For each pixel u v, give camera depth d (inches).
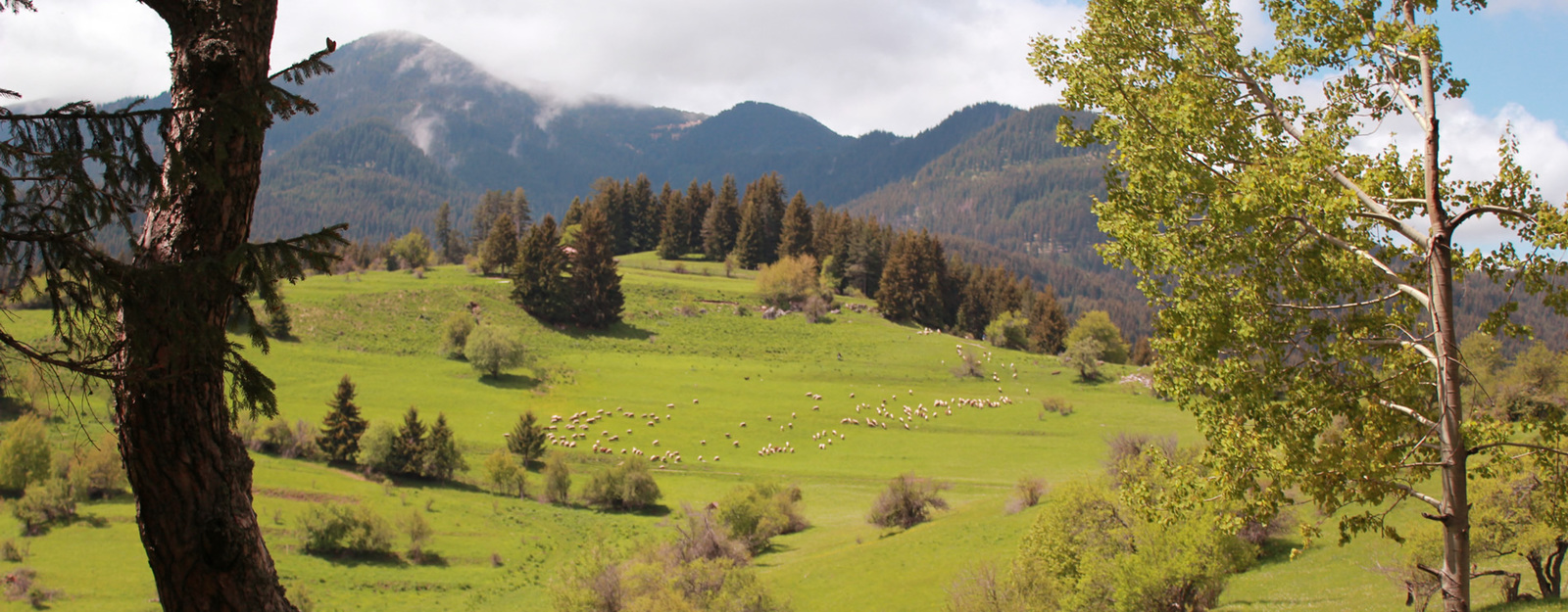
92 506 2113.7
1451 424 498.6
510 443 3174.2
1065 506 1185.4
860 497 2802.7
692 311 5866.1
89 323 247.9
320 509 2119.8
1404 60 580.4
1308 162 538.6
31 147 233.6
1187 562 994.7
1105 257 662.5
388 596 1884.8
